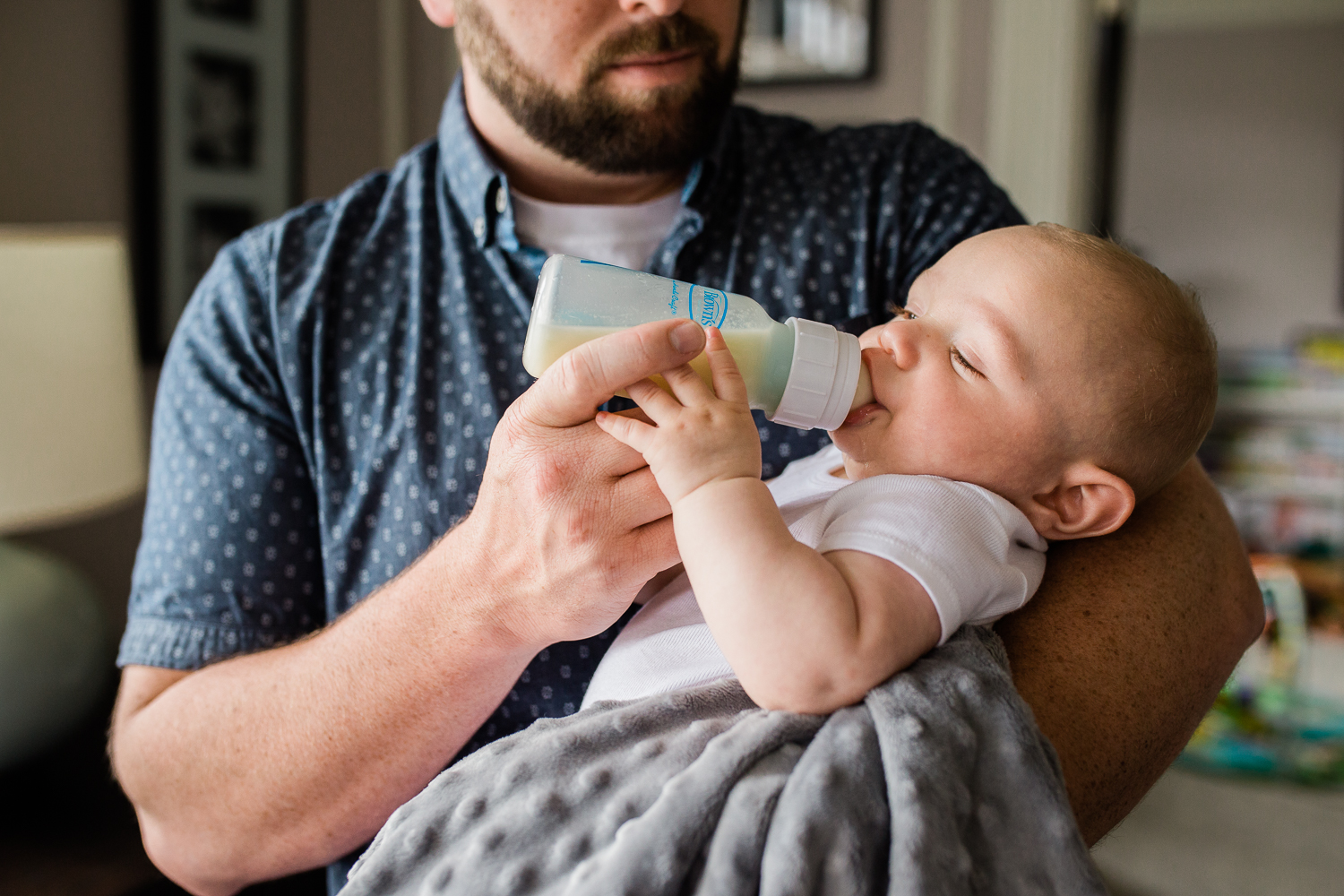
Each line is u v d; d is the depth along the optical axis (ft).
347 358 3.00
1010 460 2.54
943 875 1.88
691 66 2.82
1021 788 2.05
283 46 7.20
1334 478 14.20
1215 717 9.25
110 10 6.15
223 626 2.87
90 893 4.19
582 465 2.25
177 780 2.69
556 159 3.01
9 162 5.67
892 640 2.12
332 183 7.93
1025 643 2.47
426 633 2.50
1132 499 2.58
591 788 2.15
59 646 4.82
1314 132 16.90
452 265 3.06
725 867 1.92
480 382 2.97
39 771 5.13
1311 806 8.34
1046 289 2.54
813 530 2.51
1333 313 17.31
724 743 2.07
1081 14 8.00
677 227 3.08
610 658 2.65
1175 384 2.59
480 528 2.40
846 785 1.97
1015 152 8.14
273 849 2.71
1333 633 11.87
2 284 4.42
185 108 6.51
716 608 2.13
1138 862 7.63
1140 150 17.90
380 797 2.65
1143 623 2.52
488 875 2.09
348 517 2.95
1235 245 17.67
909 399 2.53
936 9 8.11
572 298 2.30
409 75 8.62
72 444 4.71
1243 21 16.69
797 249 3.14
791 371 2.39
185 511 2.91
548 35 2.72
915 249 3.18
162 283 6.48
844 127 3.47
